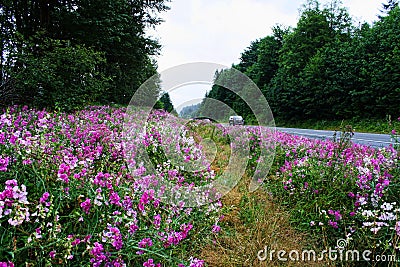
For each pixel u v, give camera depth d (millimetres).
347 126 4352
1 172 2246
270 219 3436
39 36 11227
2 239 1737
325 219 3279
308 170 4246
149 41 19719
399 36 24234
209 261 2801
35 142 2535
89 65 10391
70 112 8820
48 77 8773
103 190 2373
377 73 23172
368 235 2795
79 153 3299
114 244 1979
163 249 2217
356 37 32000
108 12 14898
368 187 3223
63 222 2273
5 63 9227
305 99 30078
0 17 10906
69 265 1876
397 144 4457
